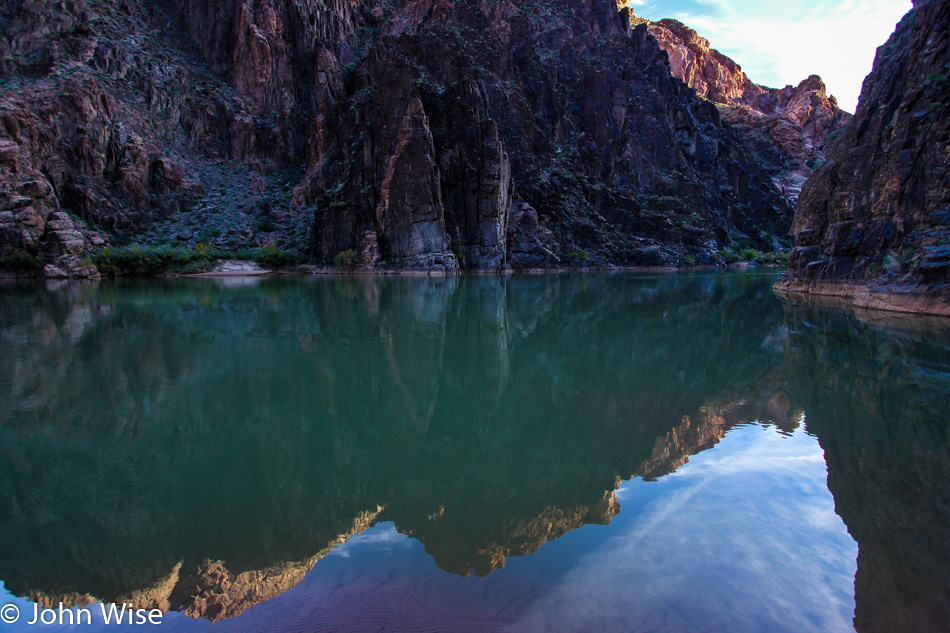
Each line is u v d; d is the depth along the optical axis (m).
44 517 7.23
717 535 6.58
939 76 28.25
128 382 13.58
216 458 9.14
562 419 11.17
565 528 6.82
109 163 77.81
